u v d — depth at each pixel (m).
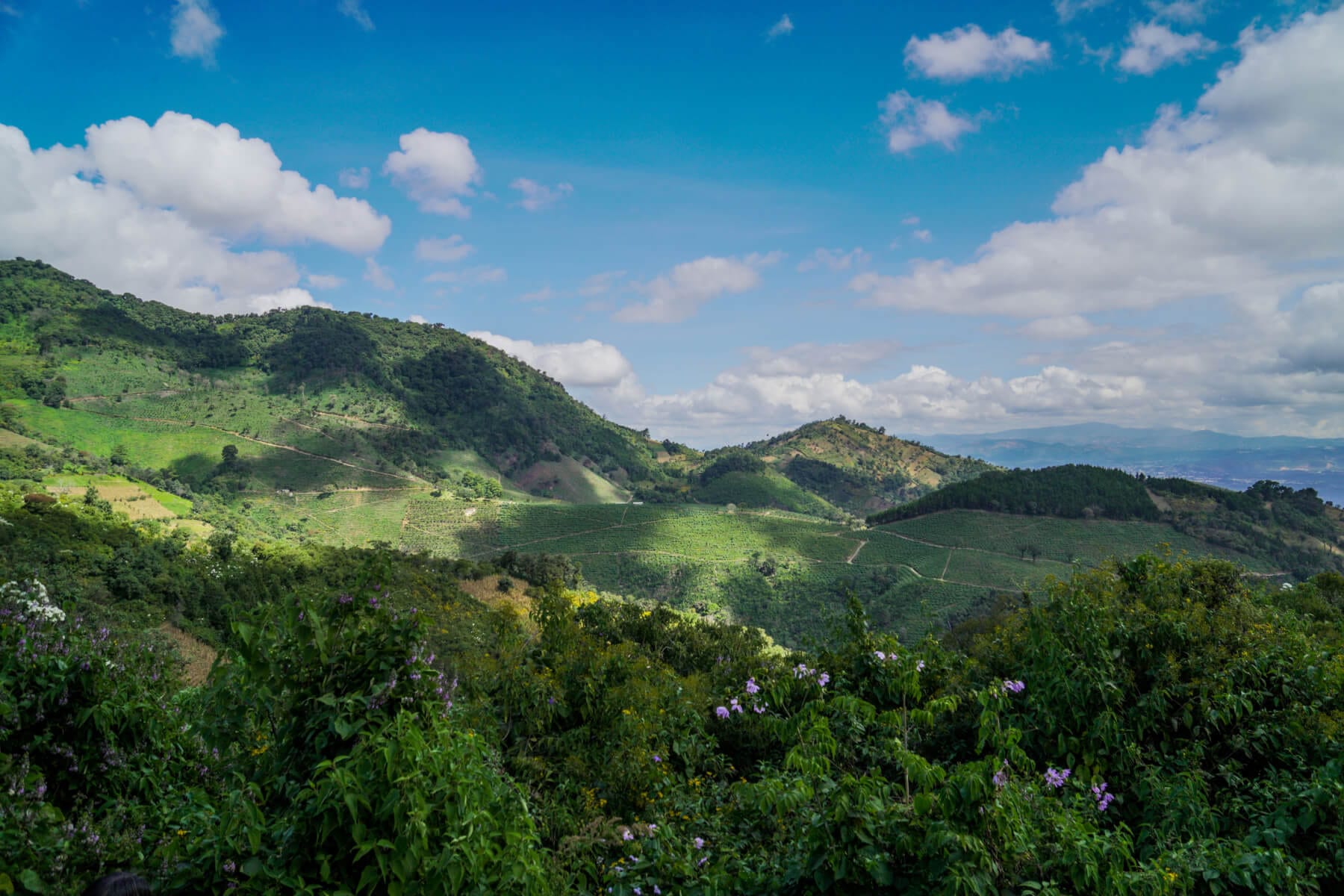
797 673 7.41
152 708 5.43
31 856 3.67
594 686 8.60
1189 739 6.14
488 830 3.50
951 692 6.83
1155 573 8.82
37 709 4.73
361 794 3.19
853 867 3.93
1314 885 4.34
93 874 3.85
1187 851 4.55
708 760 8.27
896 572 128.00
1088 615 6.70
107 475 120.75
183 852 3.89
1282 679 6.50
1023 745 6.33
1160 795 5.38
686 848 5.03
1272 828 4.88
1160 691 6.22
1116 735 5.84
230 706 4.06
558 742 7.96
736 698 8.22
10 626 5.18
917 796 4.04
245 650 3.96
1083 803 5.08
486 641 13.56
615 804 7.04
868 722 5.98
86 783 4.88
